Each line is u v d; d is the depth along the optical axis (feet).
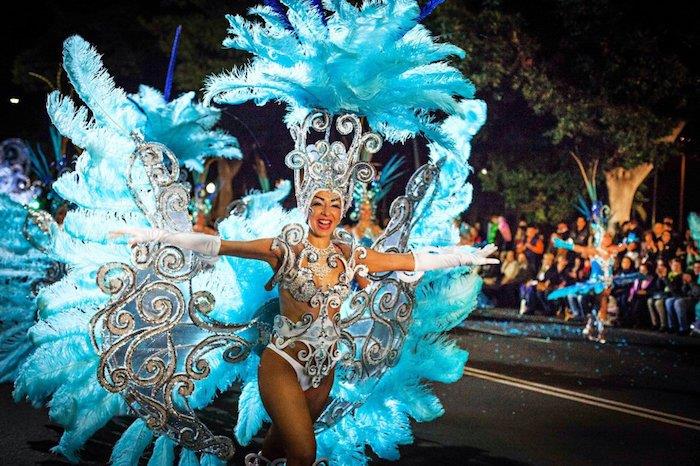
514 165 70.54
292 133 16.05
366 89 15.53
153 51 81.15
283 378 14.83
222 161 81.76
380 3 15.81
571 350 40.52
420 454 20.88
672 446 22.66
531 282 57.67
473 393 28.73
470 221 77.56
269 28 16.72
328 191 15.52
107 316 15.31
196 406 16.88
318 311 15.30
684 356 40.06
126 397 15.61
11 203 24.59
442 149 18.95
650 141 62.18
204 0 74.49
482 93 66.23
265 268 16.81
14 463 18.92
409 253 16.35
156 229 14.84
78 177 17.01
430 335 18.42
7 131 98.43
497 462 20.43
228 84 15.87
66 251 16.51
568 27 60.34
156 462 16.89
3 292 24.14
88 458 19.52
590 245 56.85
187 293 16.05
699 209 74.18
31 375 16.26
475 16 61.62
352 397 17.35
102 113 16.39
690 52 61.46
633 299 51.52
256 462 15.74
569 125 62.59
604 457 21.29
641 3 60.18
